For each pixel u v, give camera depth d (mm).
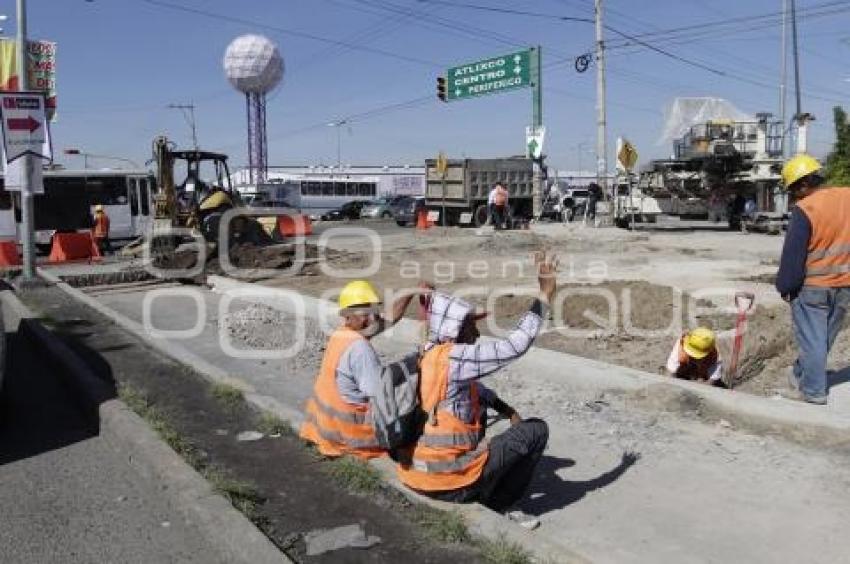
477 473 4676
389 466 5414
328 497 5281
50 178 30156
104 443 6781
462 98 38906
